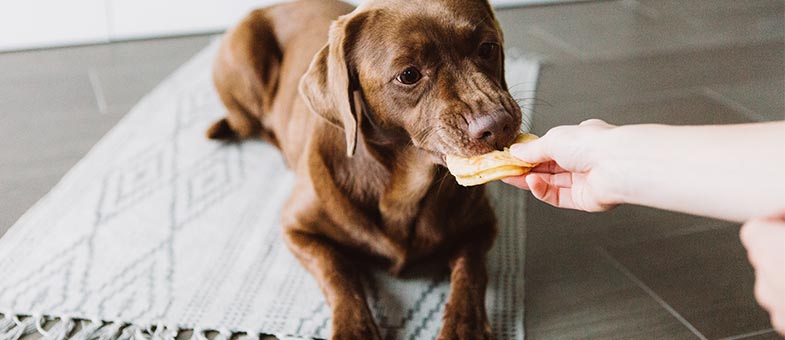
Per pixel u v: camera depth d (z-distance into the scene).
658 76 3.58
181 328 2.06
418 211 2.12
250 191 2.73
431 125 1.82
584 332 2.01
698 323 2.02
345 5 2.90
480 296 2.01
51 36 4.19
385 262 2.23
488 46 1.89
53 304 2.15
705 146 1.18
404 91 1.85
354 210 2.12
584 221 2.51
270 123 2.95
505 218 2.54
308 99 2.01
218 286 2.23
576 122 3.14
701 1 4.62
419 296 2.17
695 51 3.86
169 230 2.50
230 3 4.36
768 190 1.09
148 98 3.49
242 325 2.07
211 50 4.11
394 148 2.02
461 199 2.16
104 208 2.62
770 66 3.63
